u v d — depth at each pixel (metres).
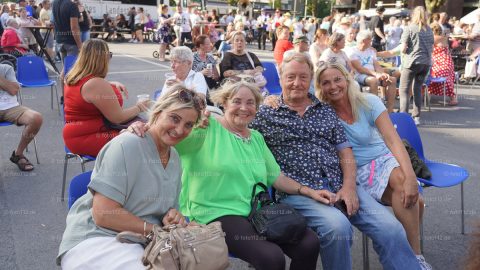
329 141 3.12
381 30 13.91
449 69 8.92
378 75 7.43
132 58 15.28
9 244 3.40
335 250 2.62
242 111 2.73
